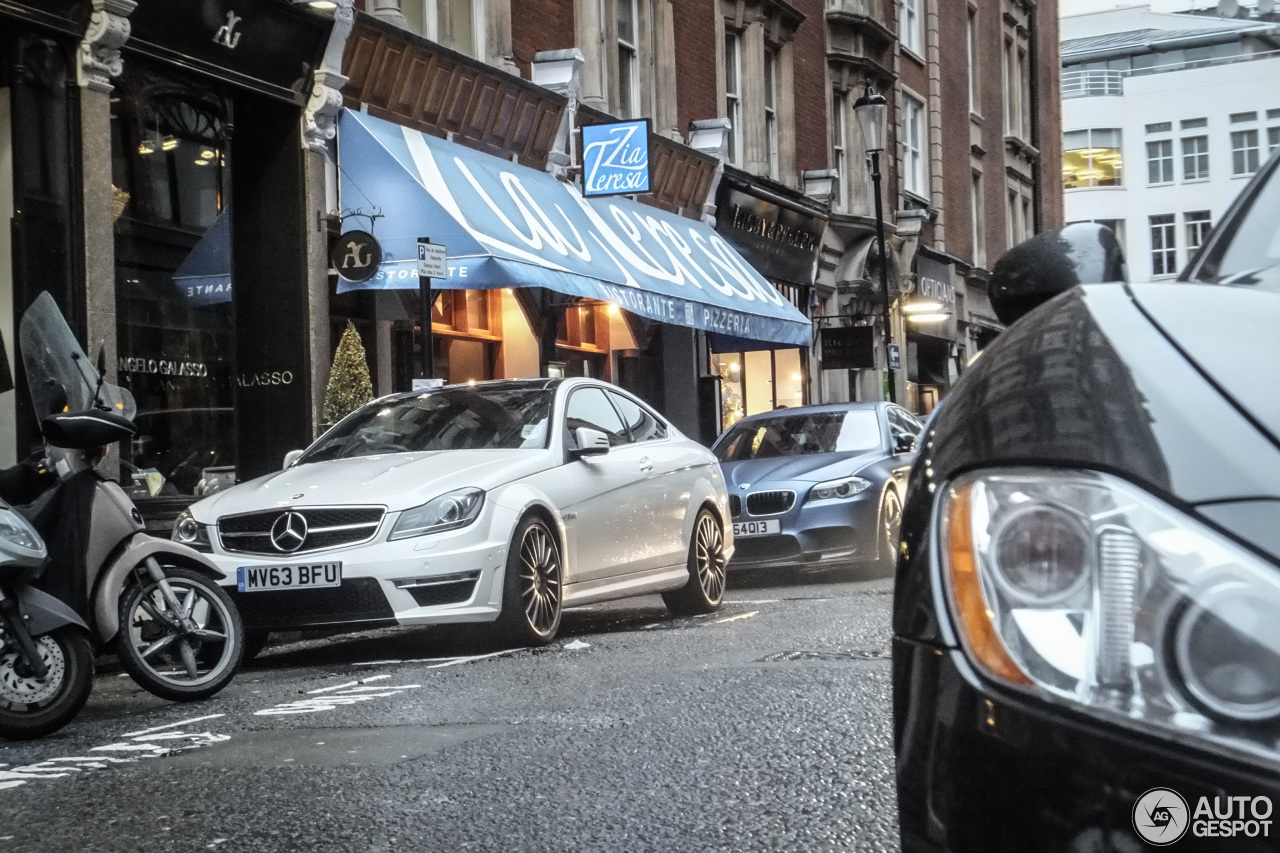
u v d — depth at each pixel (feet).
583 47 64.64
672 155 70.08
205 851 12.19
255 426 45.96
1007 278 7.56
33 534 19.20
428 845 12.04
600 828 12.41
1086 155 256.11
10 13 35.29
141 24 39.27
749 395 84.48
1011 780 4.73
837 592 38.14
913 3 111.65
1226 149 248.73
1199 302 5.73
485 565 26.08
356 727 18.28
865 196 96.48
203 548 26.55
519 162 58.18
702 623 30.68
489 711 19.02
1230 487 4.58
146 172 40.96
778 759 15.01
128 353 40.24
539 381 31.40
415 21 52.95
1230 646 4.38
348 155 47.37
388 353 50.75
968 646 4.97
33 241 36.11
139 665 21.40
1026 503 4.91
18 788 15.44
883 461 44.01
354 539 25.99
